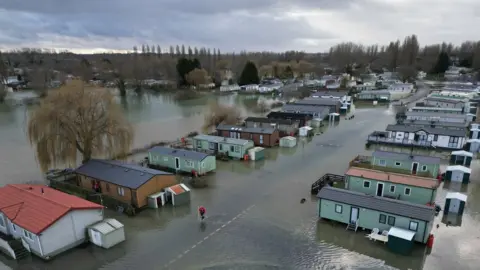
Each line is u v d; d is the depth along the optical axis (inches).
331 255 1060.5
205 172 1770.4
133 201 1355.8
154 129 2910.9
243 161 2001.7
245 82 5979.3
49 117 1569.9
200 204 1419.8
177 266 1007.6
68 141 1620.3
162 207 1389.0
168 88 5787.4
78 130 1660.9
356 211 1182.3
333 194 1237.1
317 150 2218.3
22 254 1046.4
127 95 5221.5
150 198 1368.1
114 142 1745.8
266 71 7421.3
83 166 1588.3
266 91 5388.8
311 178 1705.2
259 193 1525.6
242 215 1318.9
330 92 4426.7
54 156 1587.1
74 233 1095.6
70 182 1627.7
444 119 2790.4
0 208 1127.6
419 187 1301.7
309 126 2925.7
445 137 2207.2
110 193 1437.0
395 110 3713.1
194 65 6018.7
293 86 5585.6
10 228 1123.9
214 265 1011.3
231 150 2057.1
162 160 1859.0
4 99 4333.2
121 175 1446.9
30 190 1254.3
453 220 1272.1
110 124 1718.8
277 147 2308.1
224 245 1115.9
